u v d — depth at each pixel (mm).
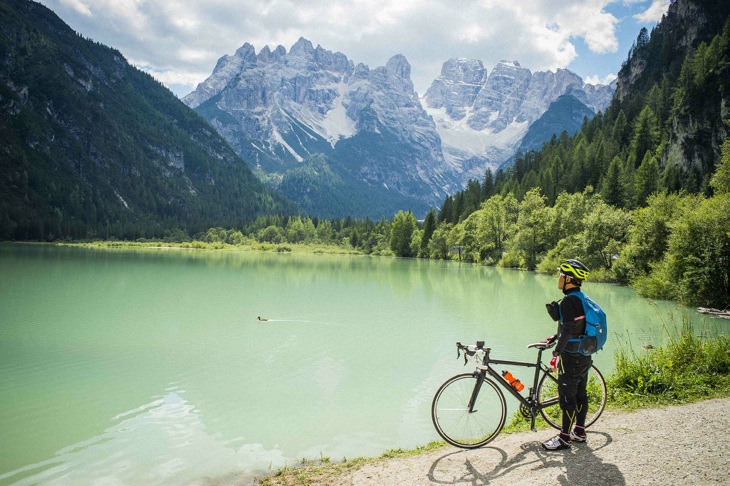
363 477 7031
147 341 21406
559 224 78812
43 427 10945
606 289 46875
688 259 33781
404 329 24922
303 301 36531
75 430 10719
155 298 36500
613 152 126875
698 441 6496
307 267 82062
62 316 27844
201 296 38500
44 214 194625
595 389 9695
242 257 119125
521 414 8758
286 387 14453
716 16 152625
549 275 68250
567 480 5762
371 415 11875
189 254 126438
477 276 65000
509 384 7766
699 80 101375
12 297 35812
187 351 19562
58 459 9094
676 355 11531
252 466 8734
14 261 77375
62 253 108000
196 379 15367
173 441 10078
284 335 23125
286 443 9961
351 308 32875
